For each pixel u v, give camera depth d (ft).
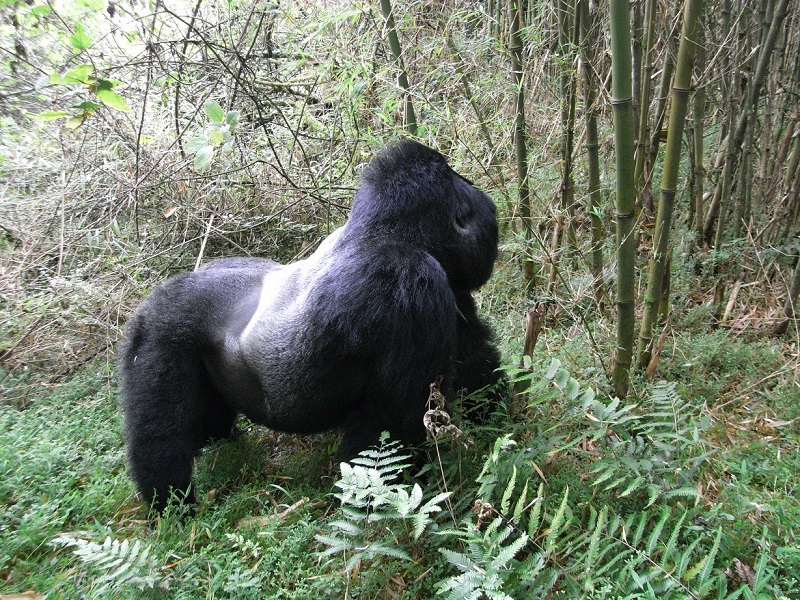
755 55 14.42
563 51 12.84
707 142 17.15
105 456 11.23
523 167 13.07
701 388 11.62
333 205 15.76
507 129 13.92
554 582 6.84
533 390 8.83
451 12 15.61
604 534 7.59
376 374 8.76
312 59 17.92
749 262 14.69
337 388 9.11
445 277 8.73
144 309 10.43
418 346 8.41
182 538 9.13
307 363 8.95
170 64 17.42
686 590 6.40
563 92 13.33
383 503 7.68
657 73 13.20
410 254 8.60
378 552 7.25
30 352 14.44
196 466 11.27
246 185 17.16
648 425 8.53
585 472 8.79
